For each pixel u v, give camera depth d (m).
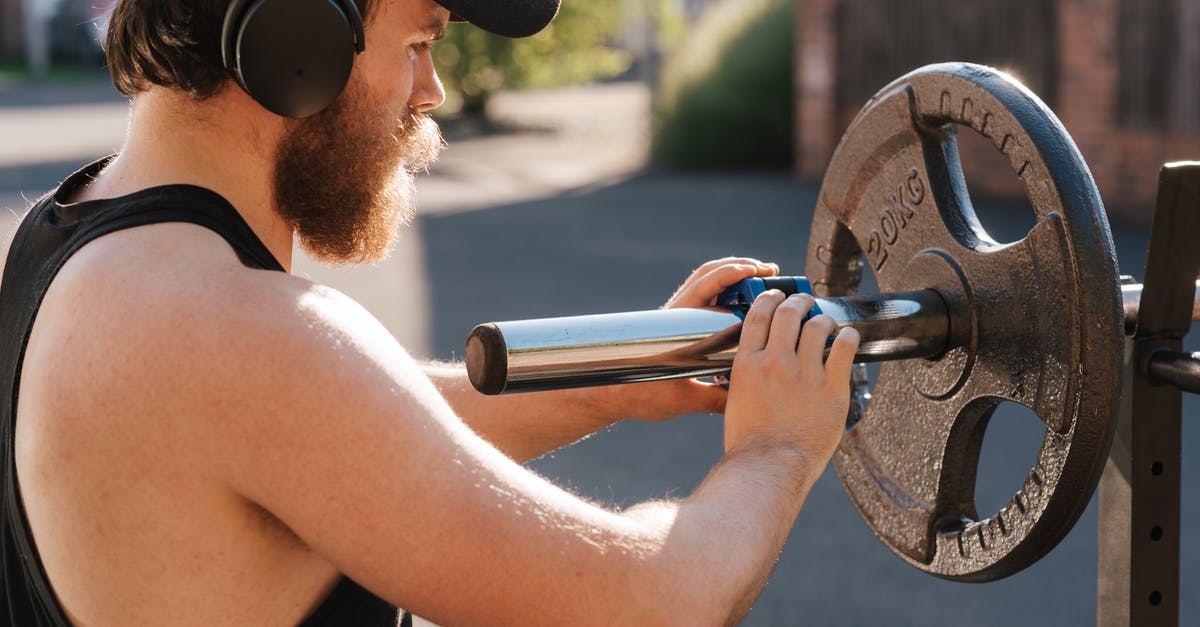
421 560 0.90
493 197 12.02
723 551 1.00
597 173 13.84
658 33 20.31
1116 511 1.24
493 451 0.97
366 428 0.90
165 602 0.94
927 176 1.27
